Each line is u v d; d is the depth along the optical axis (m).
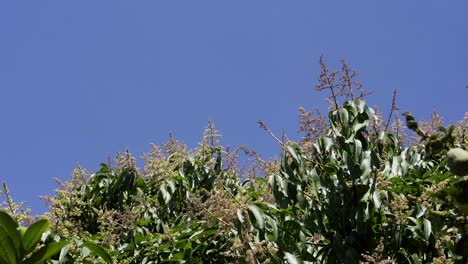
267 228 4.04
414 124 1.59
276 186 4.19
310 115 4.65
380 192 4.26
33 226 2.99
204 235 4.40
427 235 3.85
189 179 6.06
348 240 4.04
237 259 3.78
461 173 1.38
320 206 4.27
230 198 4.30
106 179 6.36
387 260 3.67
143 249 4.57
